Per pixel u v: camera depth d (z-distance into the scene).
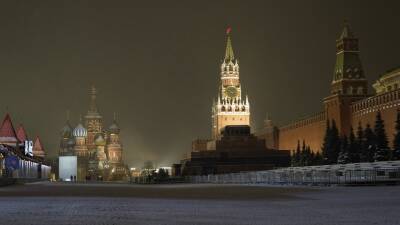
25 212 27.59
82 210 29.11
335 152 122.06
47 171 192.62
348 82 171.88
